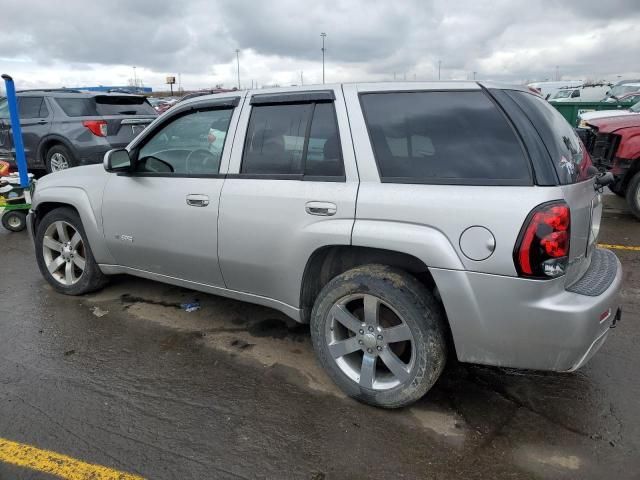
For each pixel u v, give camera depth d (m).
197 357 3.64
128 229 4.02
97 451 2.68
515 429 2.83
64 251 4.66
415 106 2.87
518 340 2.55
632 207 7.32
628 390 3.17
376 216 2.78
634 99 14.62
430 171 2.72
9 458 2.63
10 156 10.28
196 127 3.67
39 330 4.05
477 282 2.54
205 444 2.73
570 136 3.08
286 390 3.22
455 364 3.49
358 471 2.53
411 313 2.73
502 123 2.64
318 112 3.12
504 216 2.46
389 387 2.91
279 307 3.41
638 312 4.26
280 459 2.62
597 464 2.56
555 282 2.48
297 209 3.07
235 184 3.38
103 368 3.48
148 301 4.60
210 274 3.65
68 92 9.85
